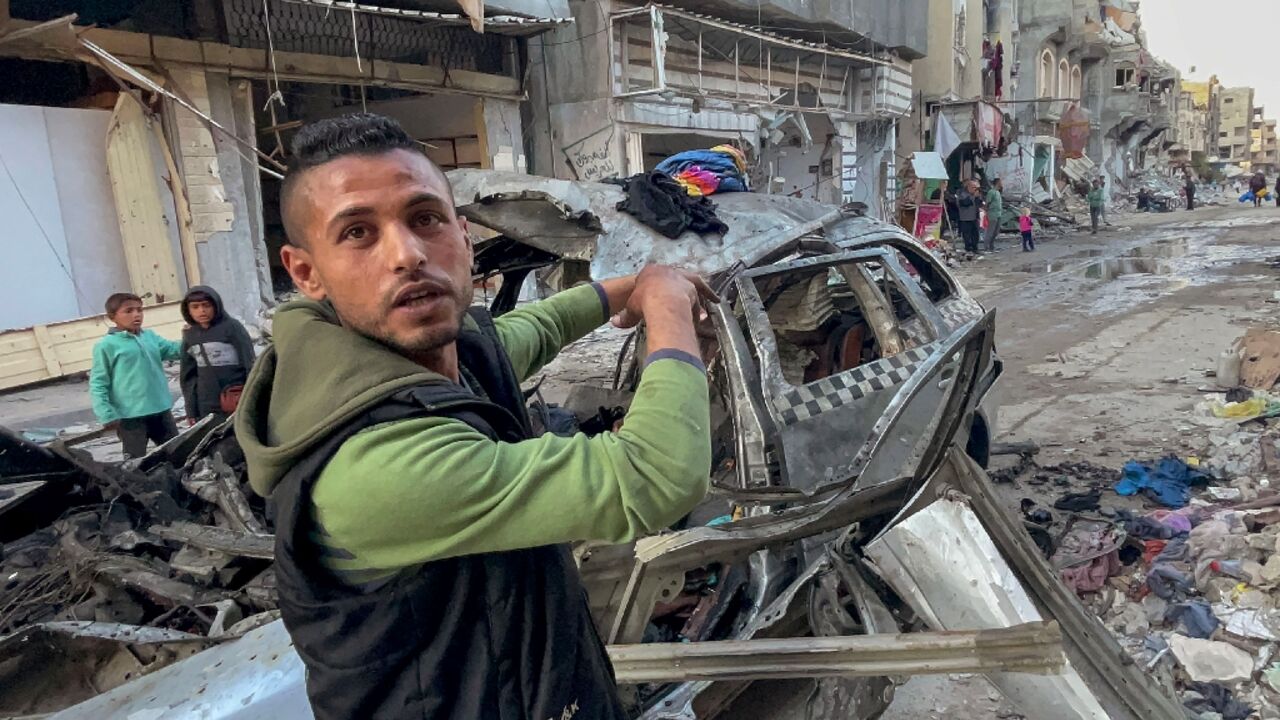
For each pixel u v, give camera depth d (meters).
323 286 1.01
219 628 2.43
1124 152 45.53
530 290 9.99
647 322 1.13
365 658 0.98
